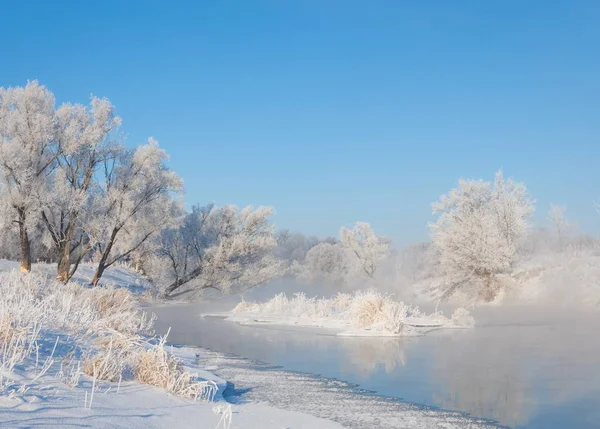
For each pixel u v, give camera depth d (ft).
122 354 25.12
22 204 90.63
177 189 104.94
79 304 38.68
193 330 60.80
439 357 41.22
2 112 92.99
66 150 94.94
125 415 16.69
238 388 29.48
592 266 104.94
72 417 15.02
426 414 24.59
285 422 20.94
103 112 98.37
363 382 32.01
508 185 125.80
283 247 286.05
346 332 55.98
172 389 22.26
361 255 171.22
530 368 36.40
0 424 13.06
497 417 24.30
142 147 100.01
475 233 113.80
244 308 85.81
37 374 19.24
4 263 107.86
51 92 97.96
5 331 22.22
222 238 121.80
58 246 98.02
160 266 117.08
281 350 45.19
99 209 100.22
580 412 25.13
